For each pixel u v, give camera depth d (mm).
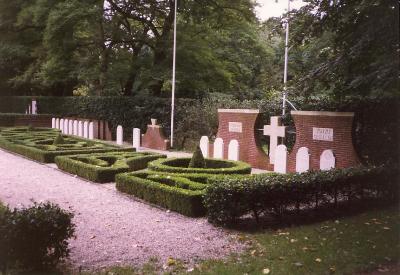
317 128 13500
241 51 33031
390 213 8945
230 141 16375
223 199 8039
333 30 11398
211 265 6113
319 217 8609
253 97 33781
